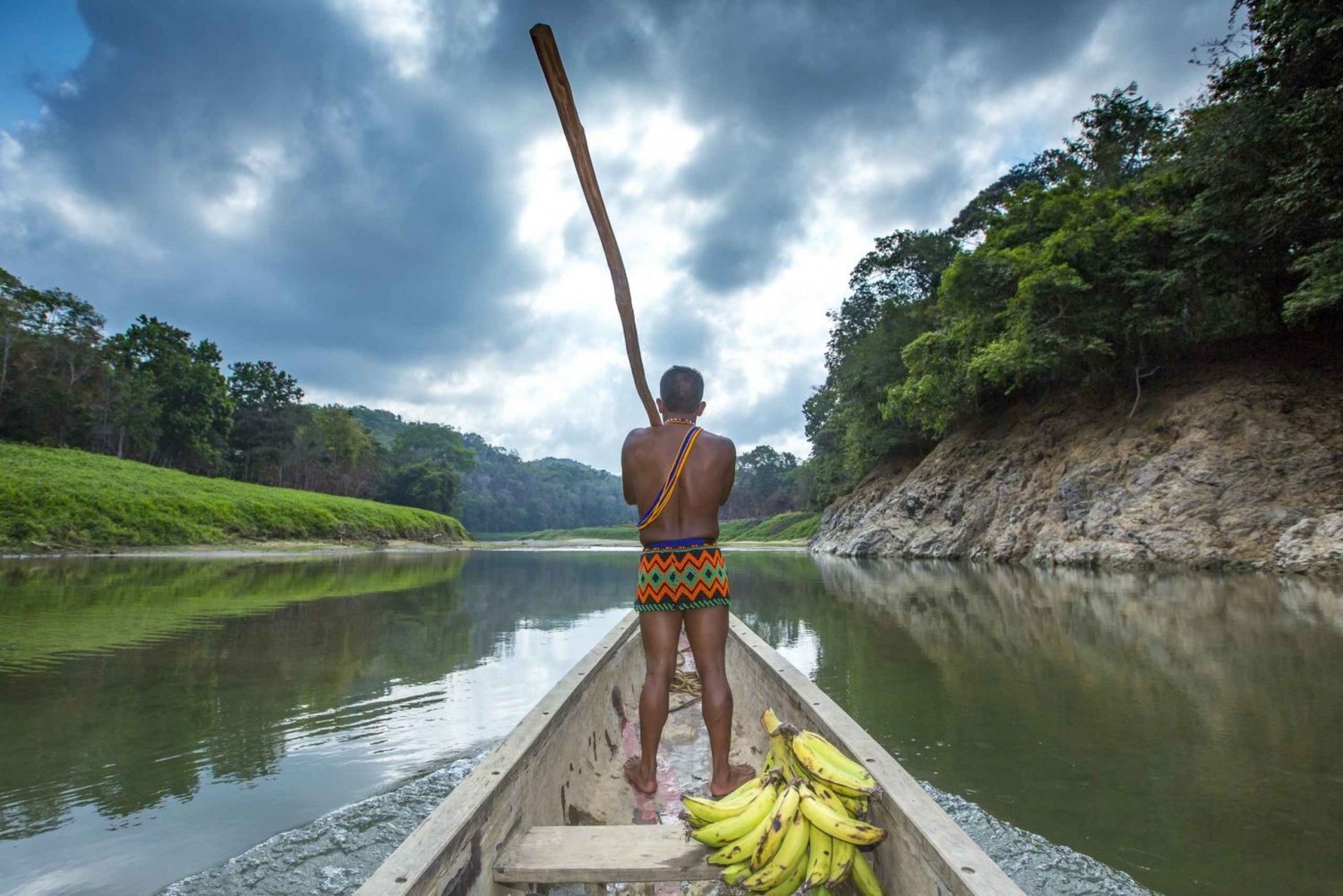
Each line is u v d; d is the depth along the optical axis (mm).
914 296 34938
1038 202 23328
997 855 3002
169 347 61031
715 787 2402
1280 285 18406
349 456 81188
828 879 1694
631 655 4699
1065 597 11227
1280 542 13586
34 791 3914
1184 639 7309
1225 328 19531
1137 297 18797
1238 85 16453
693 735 3910
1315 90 14367
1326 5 13398
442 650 8352
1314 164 14133
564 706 2658
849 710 5176
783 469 101875
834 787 1851
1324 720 4613
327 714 5496
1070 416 22219
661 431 2521
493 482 144750
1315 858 2939
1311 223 15609
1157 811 3389
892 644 7789
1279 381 17000
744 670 4266
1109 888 2748
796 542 54375
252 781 4082
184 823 3506
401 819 3539
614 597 14992
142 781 4070
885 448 32906
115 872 3041
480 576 21875
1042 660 6730
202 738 4910
